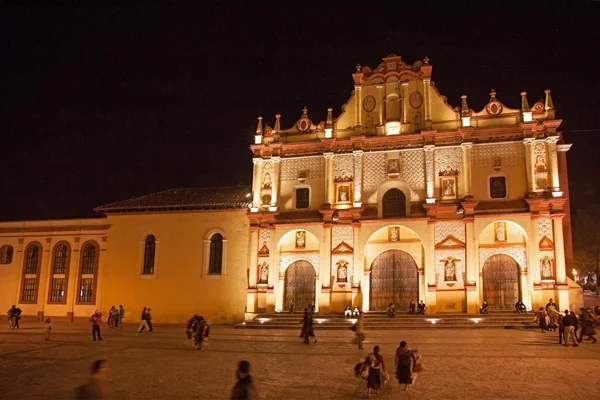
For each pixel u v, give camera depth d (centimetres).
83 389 899
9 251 4716
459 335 2869
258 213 4053
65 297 4450
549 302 3228
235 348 2439
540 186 3634
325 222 3925
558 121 3647
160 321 4131
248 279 4019
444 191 3781
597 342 2502
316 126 4169
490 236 3709
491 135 3772
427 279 3675
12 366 1973
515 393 1436
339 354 2214
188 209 4244
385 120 4016
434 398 1395
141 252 4300
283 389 1519
